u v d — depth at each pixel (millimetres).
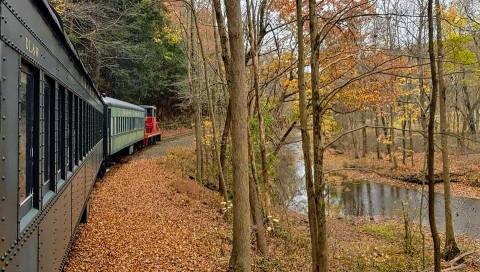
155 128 34875
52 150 4445
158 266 8180
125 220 11023
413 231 15516
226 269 8672
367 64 9234
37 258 3553
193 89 21219
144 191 15117
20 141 3064
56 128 4535
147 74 36625
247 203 6984
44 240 3869
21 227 3002
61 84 5020
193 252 9430
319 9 9453
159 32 27984
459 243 14703
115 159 22578
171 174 19734
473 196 23625
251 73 13727
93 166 11336
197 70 20000
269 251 10961
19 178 2973
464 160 29656
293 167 21094
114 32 23453
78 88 7301
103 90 34375
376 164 31859
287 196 16625
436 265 6465
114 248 8742
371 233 16391
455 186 25656
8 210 2637
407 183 27547
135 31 30000
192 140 36312
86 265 7559
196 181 19953
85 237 9117
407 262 11812
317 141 6078
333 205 21516
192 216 12945
